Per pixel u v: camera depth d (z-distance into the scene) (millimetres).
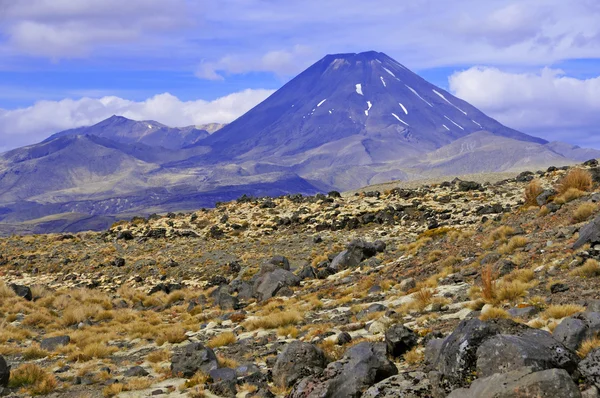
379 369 13352
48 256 60906
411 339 16812
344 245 52812
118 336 30250
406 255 40125
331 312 28562
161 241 65250
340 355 17938
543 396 9055
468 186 69438
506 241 31828
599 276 20266
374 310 25250
